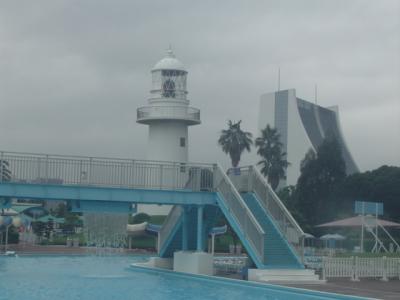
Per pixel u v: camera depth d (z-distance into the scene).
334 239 48.50
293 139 170.62
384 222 40.66
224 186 28.20
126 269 33.66
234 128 72.12
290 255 26.02
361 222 39.50
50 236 60.38
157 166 29.05
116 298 20.44
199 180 29.39
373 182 64.00
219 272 29.05
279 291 22.38
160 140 59.19
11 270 32.66
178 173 29.27
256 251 25.50
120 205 28.95
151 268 31.67
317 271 28.41
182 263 29.33
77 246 53.94
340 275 26.08
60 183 27.64
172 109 57.50
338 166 67.94
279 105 174.12
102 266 36.25
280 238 26.78
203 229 30.84
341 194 65.69
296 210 63.50
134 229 52.94
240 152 71.81
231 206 27.28
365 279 25.86
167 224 32.59
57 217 65.25
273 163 74.50
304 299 20.67
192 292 22.41
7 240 50.34
